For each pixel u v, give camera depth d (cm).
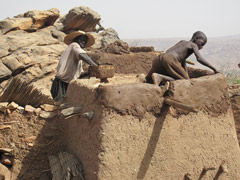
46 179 537
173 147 444
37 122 554
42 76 889
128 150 415
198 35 502
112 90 406
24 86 548
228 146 492
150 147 429
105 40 1209
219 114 482
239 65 616
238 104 604
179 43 495
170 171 444
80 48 603
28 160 546
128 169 416
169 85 438
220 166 483
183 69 481
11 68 853
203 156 468
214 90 474
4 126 552
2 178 534
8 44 902
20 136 552
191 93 450
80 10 1153
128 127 414
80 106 472
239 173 503
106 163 404
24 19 1028
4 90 576
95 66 579
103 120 404
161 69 489
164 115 436
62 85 614
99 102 412
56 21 1185
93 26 1259
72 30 1200
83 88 473
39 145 550
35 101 562
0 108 556
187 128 453
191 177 458
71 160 474
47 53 934
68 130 539
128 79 665
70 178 438
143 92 422
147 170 429
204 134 467
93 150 423
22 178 540
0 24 987
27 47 916
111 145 406
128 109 413
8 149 548
